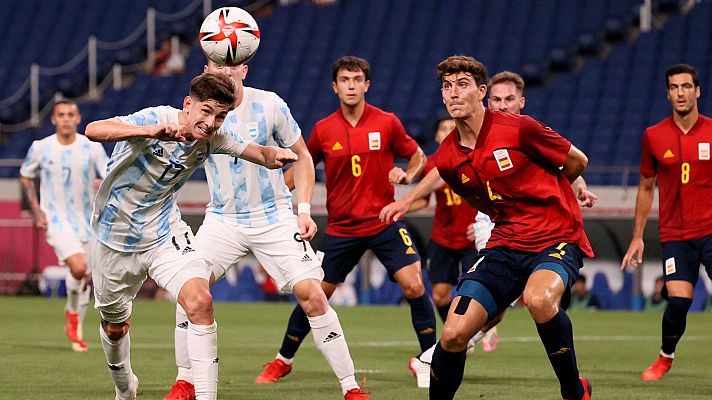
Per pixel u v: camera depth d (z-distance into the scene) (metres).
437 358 20.28
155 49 91.44
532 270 20.47
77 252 37.38
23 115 87.25
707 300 58.69
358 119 30.47
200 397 20.70
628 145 72.12
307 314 24.03
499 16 85.88
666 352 29.30
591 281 59.75
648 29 81.06
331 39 88.06
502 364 32.84
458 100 20.22
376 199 30.22
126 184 20.44
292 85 84.88
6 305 59.56
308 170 25.28
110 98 87.00
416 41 85.94
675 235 29.69
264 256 25.19
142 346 38.12
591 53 82.38
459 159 20.86
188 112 19.75
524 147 20.38
